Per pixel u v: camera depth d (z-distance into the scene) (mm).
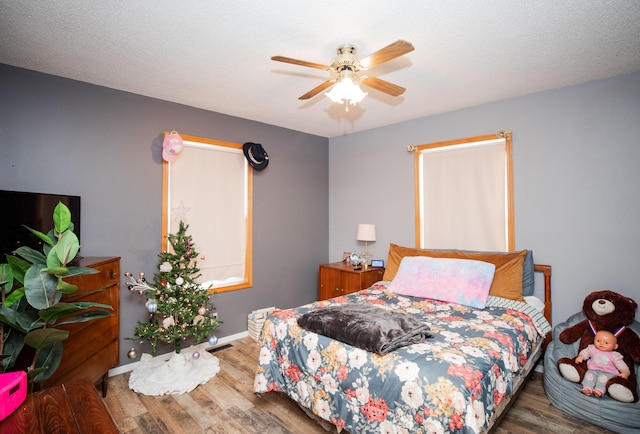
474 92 2902
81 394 1192
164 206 3090
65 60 2291
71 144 2596
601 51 2166
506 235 3088
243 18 1800
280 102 3164
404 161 3799
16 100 2375
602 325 2264
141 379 2621
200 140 3322
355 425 1690
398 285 3027
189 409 2264
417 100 3102
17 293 1476
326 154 4629
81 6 1682
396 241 3879
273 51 2172
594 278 2633
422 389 1463
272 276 3965
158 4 1674
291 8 1707
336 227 4570
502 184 3109
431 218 3578
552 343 2564
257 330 3551
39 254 1538
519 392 2258
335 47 2115
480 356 1661
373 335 1774
